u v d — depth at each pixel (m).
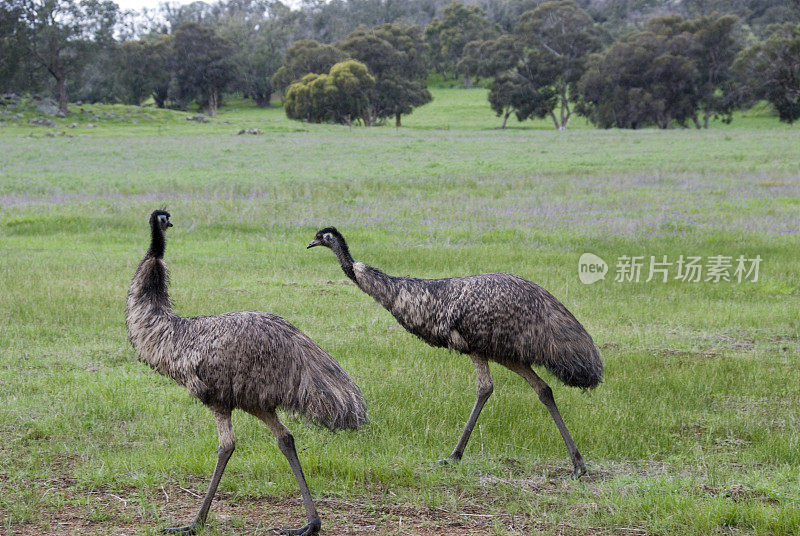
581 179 29.50
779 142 47.94
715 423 7.32
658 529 5.20
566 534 5.21
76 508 5.55
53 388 8.07
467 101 110.81
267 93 111.75
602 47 84.62
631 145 48.44
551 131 67.88
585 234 18.36
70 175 33.78
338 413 5.11
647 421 7.33
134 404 7.63
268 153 45.44
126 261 15.48
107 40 79.19
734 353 9.84
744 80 74.25
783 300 12.80
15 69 76.69
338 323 11.09
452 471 6.25
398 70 93.56
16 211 21.67
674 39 75.31
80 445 6.67
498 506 5.67
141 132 65.38
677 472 6.28
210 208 22.09
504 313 6.25
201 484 6.00
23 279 13.41
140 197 25.19
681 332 10.88
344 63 81.31
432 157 42.25
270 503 5.71
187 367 5.29
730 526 5.28
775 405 7.87
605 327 11.10
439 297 6.52
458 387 8.30
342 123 85.81
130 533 5.16
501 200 24.22
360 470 6.15
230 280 13.84
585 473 6.23
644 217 20.36
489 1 137.12
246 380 5.14
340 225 19.77
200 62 96.88
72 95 101.50
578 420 7.32
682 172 31.67
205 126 72.44
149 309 5.55
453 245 17.50
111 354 9.48
